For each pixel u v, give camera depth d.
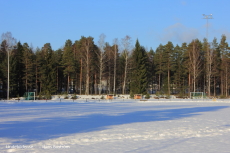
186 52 72.62
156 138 13.79
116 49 70.12
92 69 64.94
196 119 21.69
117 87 76.50
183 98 59.19
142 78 64.56
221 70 72.50
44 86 61.28
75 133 15.01
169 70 74.56
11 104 39.16
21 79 63.91
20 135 14.35
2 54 66.06
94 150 11.26
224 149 11.59
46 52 65.00
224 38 73.38
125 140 13.26
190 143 12.72
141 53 66.38
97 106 35.62
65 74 68.62
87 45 62.97
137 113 26.30
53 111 27.80
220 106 36.81
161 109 31.17
